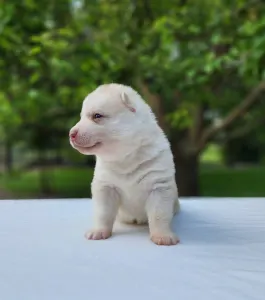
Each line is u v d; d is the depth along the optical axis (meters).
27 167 3.71
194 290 0.61
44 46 1.58
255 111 2.45
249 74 1.54
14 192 3.16
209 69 1.54
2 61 1.63
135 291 0.61
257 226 0.86
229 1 1.73
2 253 0.73
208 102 2.00
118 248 0.74
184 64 1.69
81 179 3.73
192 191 2.17
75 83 1.83
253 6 1.69
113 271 0.66
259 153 5.02
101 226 0.79
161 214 0.77
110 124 0.74
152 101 1.90
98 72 1.67
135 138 0.75
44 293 0.61
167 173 0.77
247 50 1.55
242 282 0.63
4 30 1.57
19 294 0.61
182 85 1.64
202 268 0.67
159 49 1.75
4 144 3.70
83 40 1.75
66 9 1.89
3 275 0.66
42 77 1.81
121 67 1.62
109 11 1.85
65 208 1.00
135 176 0.77
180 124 2.20
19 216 0.93
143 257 0.71
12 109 2.12
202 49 1.79
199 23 1.75
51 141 3.13
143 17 1.79
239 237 0.80
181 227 0.85
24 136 3.03
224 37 1.67
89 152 0.75
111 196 0.79
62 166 4.30
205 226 0.86
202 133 2.16
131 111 0.75
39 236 0.80
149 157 0.76
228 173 4.22
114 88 0.77
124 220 0.85
